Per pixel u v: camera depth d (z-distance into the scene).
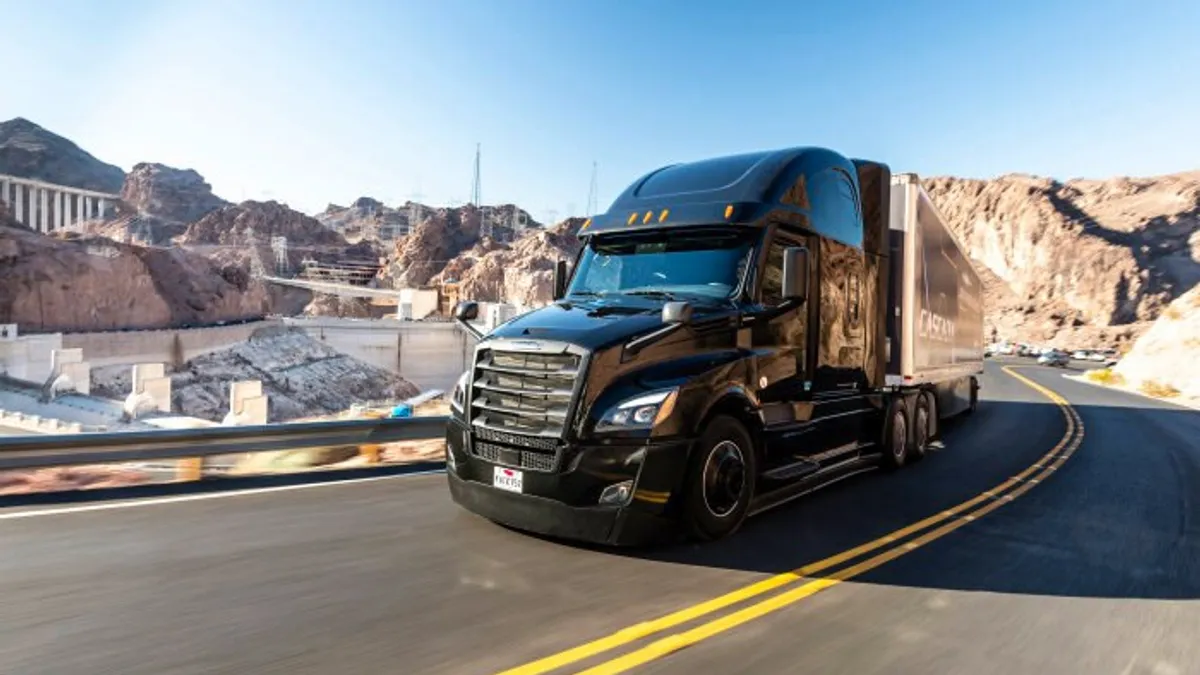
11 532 5.35
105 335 71.44
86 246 103.81
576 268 6.91
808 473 6.50
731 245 6.13
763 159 6.73
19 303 87.75
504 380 5.16
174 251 134.62
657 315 5.40
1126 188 180.62
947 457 10.57
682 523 5.05
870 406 8.26
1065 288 156.00
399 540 5.28
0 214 102.56
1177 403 26.55
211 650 3.36
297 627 3.66
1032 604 4.41
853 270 7.71
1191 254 150.00
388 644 3.48
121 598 4.01
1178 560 5.50
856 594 4.46
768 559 5.08
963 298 13.80
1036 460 10.45
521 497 4.94
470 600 4.10
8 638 3.45
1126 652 3.73
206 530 5.49
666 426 4.85
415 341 106.88
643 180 7.28
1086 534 6.20
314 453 9.28
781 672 3.33
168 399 40.28
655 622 3.87
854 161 8.52
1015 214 182.12
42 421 27.38
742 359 5.62
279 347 92.75
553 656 3.40
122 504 6.35
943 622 4.05
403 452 10.04
